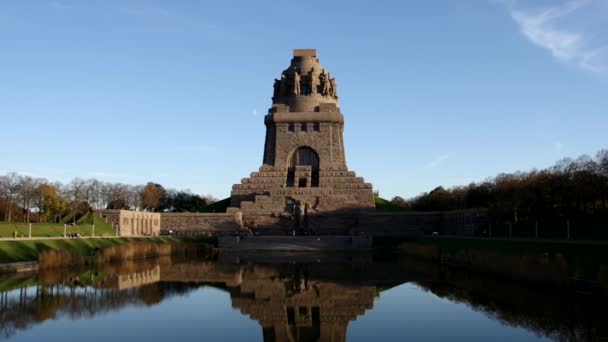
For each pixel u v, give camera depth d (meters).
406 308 43.41
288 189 138.38
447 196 160.00
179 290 52.41
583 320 36.47
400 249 105.56
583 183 83.94
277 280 59.53
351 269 70.50
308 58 161.75
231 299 47.72
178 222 133.12
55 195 136.50
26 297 47.66
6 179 137.62
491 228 104.50
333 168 149.12
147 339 34.59
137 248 87.50
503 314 39.78
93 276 61.91
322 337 35.09
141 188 190.75
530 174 105.12
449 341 33.50
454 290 51.03
